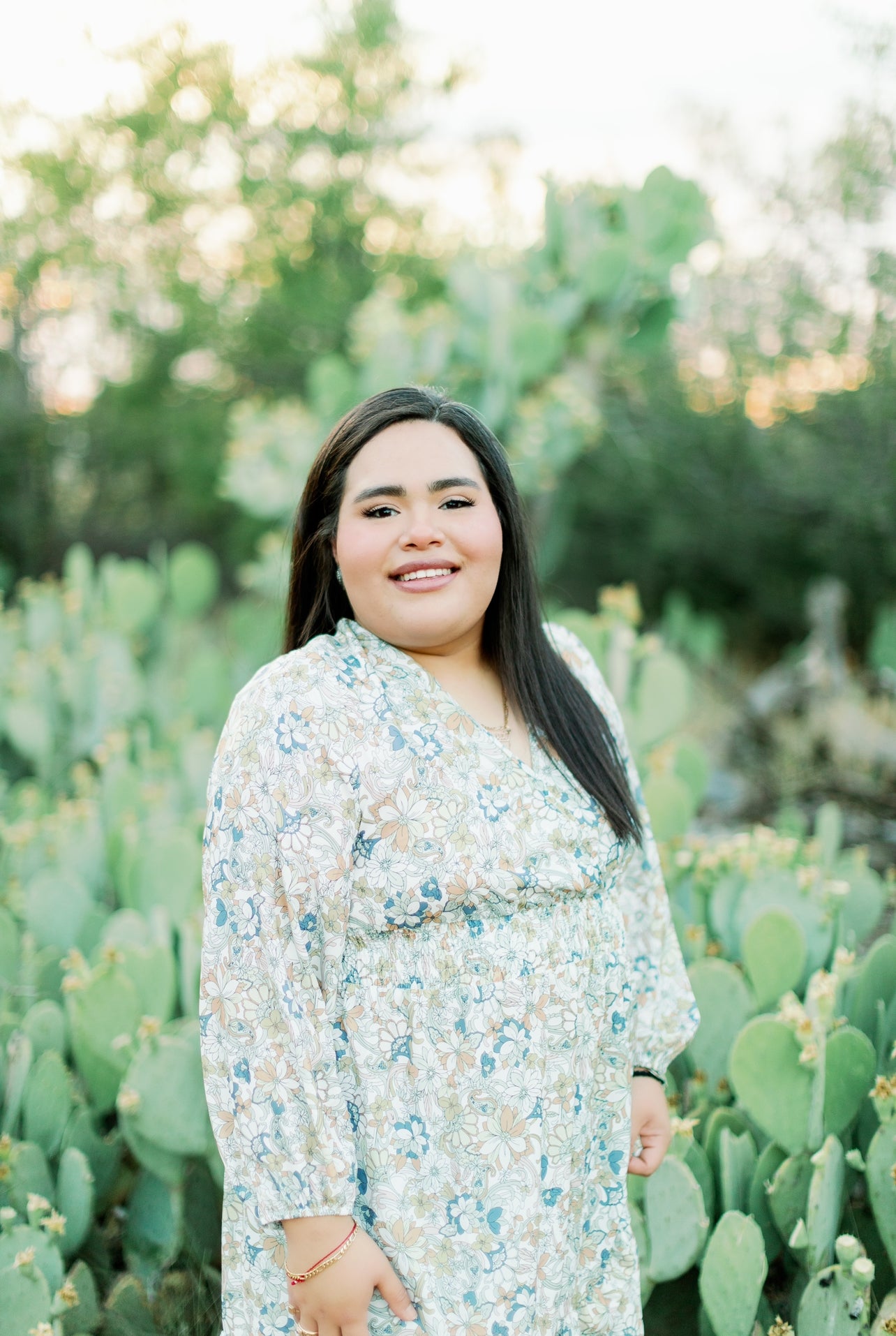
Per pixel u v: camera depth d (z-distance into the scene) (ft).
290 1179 3.62
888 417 17.94
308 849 3.73
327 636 4.27
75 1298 5.29
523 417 15.49
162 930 6.86
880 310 17.01
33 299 27.61
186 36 25.90
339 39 27.71
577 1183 4.16
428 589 4.05
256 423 17.10
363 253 30.12
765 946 5.98
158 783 10.75
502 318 15.49
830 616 15.79
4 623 13.80
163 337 29.43
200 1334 5.72
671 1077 6.03
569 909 4.11
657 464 23.76
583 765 4.38
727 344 20.86
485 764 4.01
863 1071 5.36
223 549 31.68
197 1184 6.00
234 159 28.19
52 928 7.56
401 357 16.44
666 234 15.46
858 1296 4.82
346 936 3.86
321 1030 3.72
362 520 4.09
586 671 5.08
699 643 18.22
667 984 4.86
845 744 13.99
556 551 18.34
